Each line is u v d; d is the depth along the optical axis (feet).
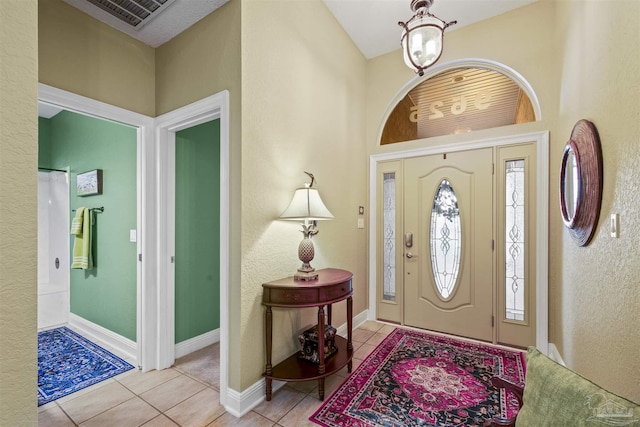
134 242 8.71
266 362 6.50
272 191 6.95
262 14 6.72
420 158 10.92
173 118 7.47
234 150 6.23
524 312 9.18
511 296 9.43
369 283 11.80
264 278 6.70
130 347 8.73
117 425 5.76
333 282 6.78
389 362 8.19
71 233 10.31
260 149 6.60
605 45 5.15
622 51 4.49
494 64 9.75
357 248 11.19
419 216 10.92
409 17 9.66
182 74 7.33
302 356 7.23
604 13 5.19
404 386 7.01
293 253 7.63
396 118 11.68
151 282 7.88
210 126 9.60
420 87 11.28
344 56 10.28
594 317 5.52
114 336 9.30
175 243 8.52
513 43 9.36
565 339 7.43
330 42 9.42
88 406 6.34
